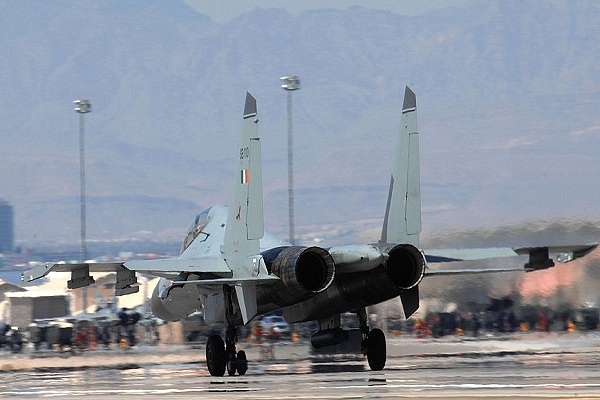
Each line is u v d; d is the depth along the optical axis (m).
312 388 94.69
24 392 102.12
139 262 114.75
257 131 112.94
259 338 188.75
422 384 95.19
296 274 108.81
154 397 90.88
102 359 162.12
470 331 187.00
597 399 80.00
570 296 190.62
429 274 114.00
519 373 104.88
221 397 89.12
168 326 199.00
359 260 108.38
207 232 125.69
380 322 194.25
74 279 112.81
